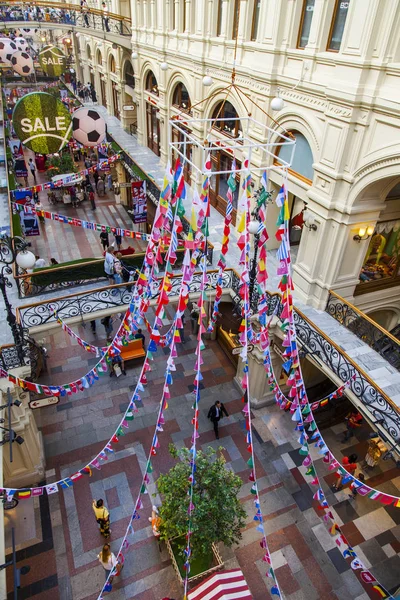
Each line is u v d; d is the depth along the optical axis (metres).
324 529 7.34
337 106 6.64
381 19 5.73
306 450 5.43
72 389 6.46
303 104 7.48
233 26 9.38
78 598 6.30
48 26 18.17
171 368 4.44
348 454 8.77
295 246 10.66
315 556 6.96
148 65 14.80
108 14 16.52
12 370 6.67
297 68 7.56
